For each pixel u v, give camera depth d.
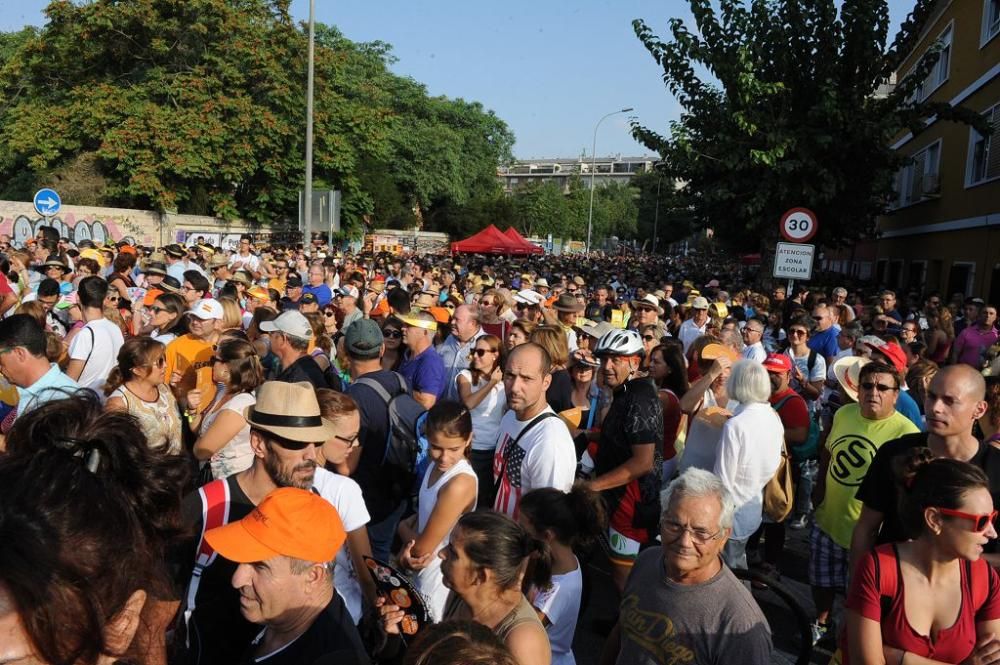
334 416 3.36
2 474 1.29
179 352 5.45
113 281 7.84
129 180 24.59
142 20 25.09
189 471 1.82
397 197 38.84
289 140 26.98
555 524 2.90
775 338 10.17
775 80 14.49
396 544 4.96
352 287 10.61
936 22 20.27
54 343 4.65
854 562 3.23
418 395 5.25
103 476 1.40
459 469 3.28
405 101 45.31
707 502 2.49
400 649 2.41
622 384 4.27
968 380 3.14
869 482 3.24
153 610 1.52
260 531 2.05
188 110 24.81
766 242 15.80
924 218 20.45
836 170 14.52
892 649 2.40
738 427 4.04
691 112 15.61
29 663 1.17
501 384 5.16
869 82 14.56
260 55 25.62
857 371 4.91
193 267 11.94
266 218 28.53
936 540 2.34
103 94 24.48
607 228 86.25
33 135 24.70
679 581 2.59
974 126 14.31
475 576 2.29
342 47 39.03
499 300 8.10
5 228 20.23
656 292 12.57
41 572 1.15
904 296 16.31
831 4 14.02
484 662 1.57
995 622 2.39
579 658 4.16
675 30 14.87
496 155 54.50
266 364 6.26
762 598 4.84
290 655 2.10
